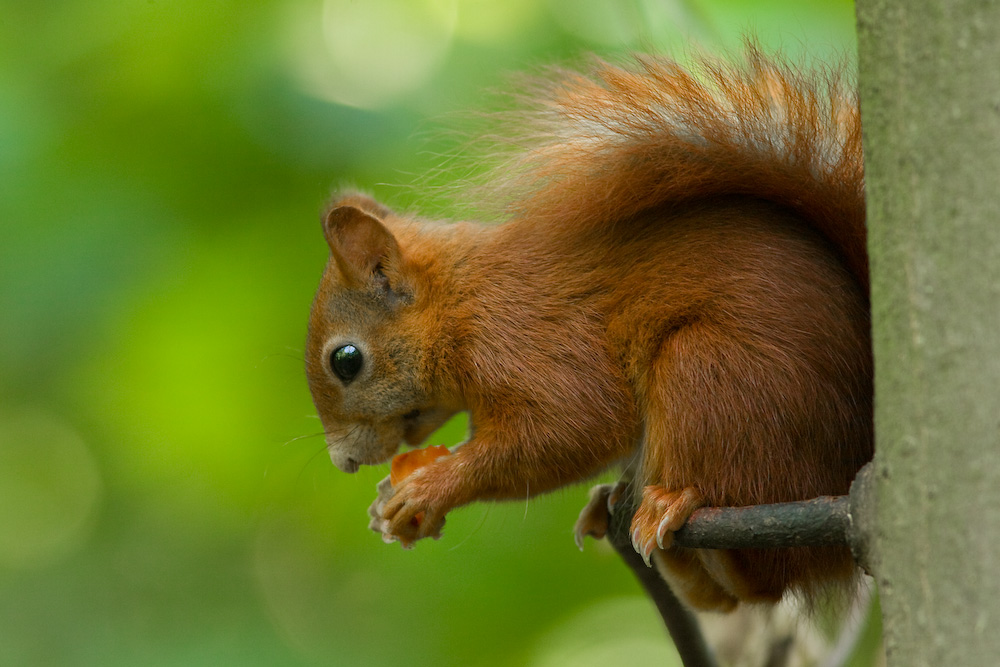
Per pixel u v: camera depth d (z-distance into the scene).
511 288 3.02
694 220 3.00
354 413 3.05
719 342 2.98
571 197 3.01
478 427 3.03
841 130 3.00
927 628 2.78
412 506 3.01
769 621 3.12
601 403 3.01
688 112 3.00
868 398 2.98
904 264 2.87
